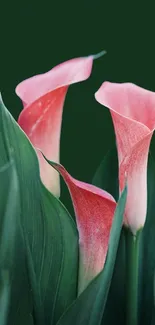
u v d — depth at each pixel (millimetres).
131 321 575
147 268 617
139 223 542
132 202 535
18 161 517
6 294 522
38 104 541
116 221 494
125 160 522
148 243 616
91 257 536
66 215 533
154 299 573
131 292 567
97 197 508
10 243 516
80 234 537
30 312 550
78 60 565
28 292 544
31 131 551
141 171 528
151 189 612
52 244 542
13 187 503
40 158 558
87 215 524
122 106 540
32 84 570
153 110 539
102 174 617
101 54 562
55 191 567
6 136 512
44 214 534
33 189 524
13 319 546
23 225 530
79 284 545
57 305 556
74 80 540
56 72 569
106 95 535
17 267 530
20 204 524
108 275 518
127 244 553
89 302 520
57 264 546
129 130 514
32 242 539
